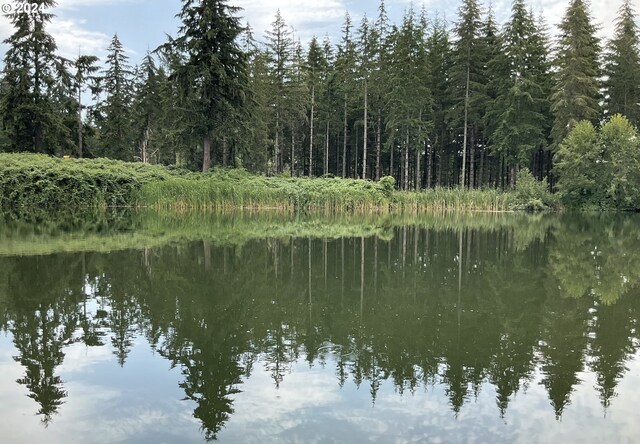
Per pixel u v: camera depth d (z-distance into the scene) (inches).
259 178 1315.2
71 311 292.0
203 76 1176.2
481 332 265.3
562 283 388.2
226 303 316.2
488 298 338.6
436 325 277.0
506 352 236.5
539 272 434.0
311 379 205.6
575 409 181.9
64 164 1099.3
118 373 209.3
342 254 527.2
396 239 668.7
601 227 896.3
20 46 1187.3
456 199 1353.3
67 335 253.0
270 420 171.3
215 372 211.5
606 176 1347.2
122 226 753.6
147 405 181.8
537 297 340.8
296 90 1584.6
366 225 893.2
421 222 979.9
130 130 1670.8
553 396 192.4
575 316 295.4
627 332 265.9
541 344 247.1
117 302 312.5
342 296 342.0
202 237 639.1
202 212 1093.8
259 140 1503.4
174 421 169.8
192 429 164.7
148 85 1649.9
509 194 1400.1
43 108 1206.3
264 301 324.5
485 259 502.9
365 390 196.4
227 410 178.7
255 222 898.1
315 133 1882.4
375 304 321.1
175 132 1208.8
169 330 263.3
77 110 1437.0
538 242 650.2
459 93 1549.0
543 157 1683.1
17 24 1188.5
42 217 874.8
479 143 1788.9
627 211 1378.0
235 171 1301.7
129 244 553.0
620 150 1336.1
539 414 177.9
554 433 164.6
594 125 1502.2
